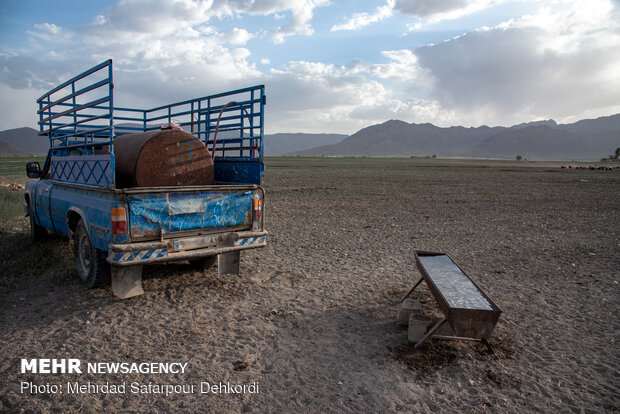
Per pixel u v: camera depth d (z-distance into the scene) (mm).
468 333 4004
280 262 7707
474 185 29531
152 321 4887
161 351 4188
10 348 4176
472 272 7246
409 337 4449
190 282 6363
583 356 4266
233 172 7090
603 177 39500
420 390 3613
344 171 53219
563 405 3443
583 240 9953
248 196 5996
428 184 30531
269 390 3562
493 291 6242
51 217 7070
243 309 5336
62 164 6723
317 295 5930
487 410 3354
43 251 7625
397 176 41969
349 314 5250
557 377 3865
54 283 6051
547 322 5098
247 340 4480
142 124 9445
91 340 4375
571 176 41719
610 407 3420
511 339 4637
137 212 4965
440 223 12547
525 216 14094
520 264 7785
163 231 5180
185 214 5371
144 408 3279
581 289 6332
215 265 7102
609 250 8859
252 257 8016
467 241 9859
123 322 4836
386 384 3689
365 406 3369
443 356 4219
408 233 10852
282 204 17484
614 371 3971
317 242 9562
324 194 22266
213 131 7672
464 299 4461
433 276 5164
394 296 5941
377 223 12492
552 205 17359
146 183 5910
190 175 6355
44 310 5121
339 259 8016
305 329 4781
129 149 6023
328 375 3816
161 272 6832
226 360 4047
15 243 8227
